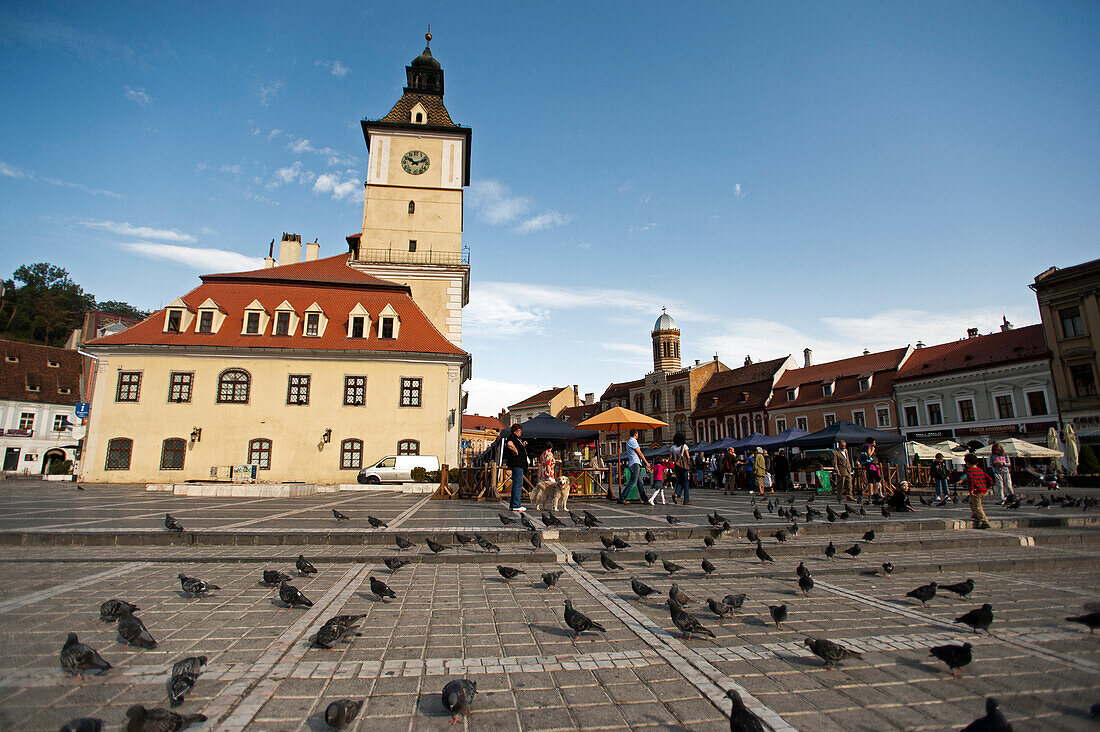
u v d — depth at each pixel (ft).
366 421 100.17
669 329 255.70
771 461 111.65
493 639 16.60
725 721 11.44
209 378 97.96
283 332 103.86
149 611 18.98
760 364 212.43
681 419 230.68
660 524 38.34
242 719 11.23
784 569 27.17
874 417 156.25
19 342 179.22
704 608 20.11
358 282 114.32
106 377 96.07
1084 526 40.93
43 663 14.01
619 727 11.17
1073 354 115.55
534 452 79.05
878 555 31.53
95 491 76.64
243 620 18.10
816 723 11.25
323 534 32.42
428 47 140.97
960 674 13.89
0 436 164.04
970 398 134.21
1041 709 11.86
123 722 10.98
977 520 39.78
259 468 96.12
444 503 58.75
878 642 16.38
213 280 110.73
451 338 120.67
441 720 11.33
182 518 41.50
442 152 129.29
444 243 125.59
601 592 22.54
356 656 15.01
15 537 31.58
